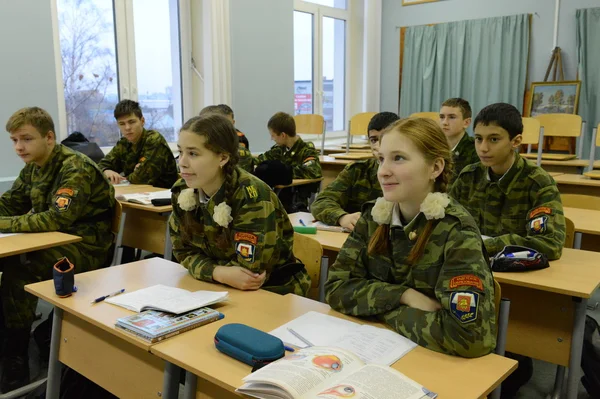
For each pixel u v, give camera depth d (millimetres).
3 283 2264
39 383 2039
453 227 1190
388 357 1070
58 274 1458
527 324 1770
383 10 7164
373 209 1297
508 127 1950
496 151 1987
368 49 7152
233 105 5211
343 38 7113
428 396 893
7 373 2117
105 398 1744
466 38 6414
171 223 1739
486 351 1089
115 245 2598
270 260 1619
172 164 3688
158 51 4801
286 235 1763
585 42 5645
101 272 1705
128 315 1312
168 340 1177
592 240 2639
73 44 4078
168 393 1216
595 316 2857
